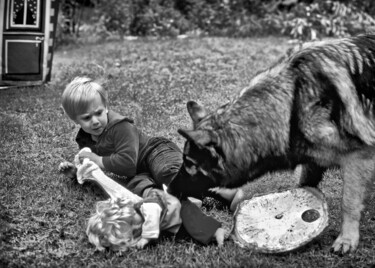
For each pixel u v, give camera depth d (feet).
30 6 25.08
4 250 12.34
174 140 18.88
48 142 18.72
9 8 24.81
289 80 12.20
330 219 13.79
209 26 45.16
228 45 37.81
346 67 12.32
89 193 15.08
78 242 12.64
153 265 11.78
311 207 12.85
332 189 15.66
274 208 13.17
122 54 34.06
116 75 27.99
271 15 44.80
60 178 15.92
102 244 12.15
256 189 15.47
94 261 11.96
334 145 12.12
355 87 12.28
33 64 25.70
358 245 12.57
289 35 43.16
